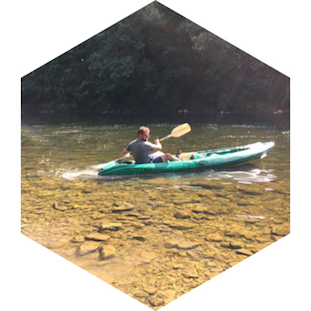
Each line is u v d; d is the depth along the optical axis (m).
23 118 9.38
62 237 3.50
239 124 9.82
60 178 5.08
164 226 3.65
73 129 9.16
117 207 4.11
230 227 3.64
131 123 10.46
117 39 8.80
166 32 8.80
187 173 5.34
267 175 5.19
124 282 2.85
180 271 2.97
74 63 9.42
